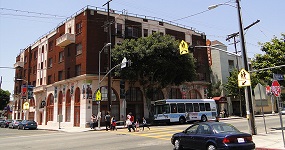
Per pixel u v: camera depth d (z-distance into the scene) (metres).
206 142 11.09
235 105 55.22
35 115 50.53
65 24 43.12
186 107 34.72
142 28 42.22
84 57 36.31
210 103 37.81
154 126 31.14
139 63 33.88
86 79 35.53
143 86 36.88
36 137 21.38
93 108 35.53
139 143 15.42
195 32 50.59
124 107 32.91
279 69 20.80
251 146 10.61
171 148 13.37
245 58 18.70
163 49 33.88
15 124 42.69
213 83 55.19
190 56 36.25
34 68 55.34
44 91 48.06
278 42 21.69
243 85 17.88
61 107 41.47
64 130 31.47
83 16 37.97
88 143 15.87
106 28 38.34
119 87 37.81
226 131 11.21
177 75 36.19
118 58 33.78
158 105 33.88
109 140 17.17
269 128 23.00
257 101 18.45
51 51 47.75
